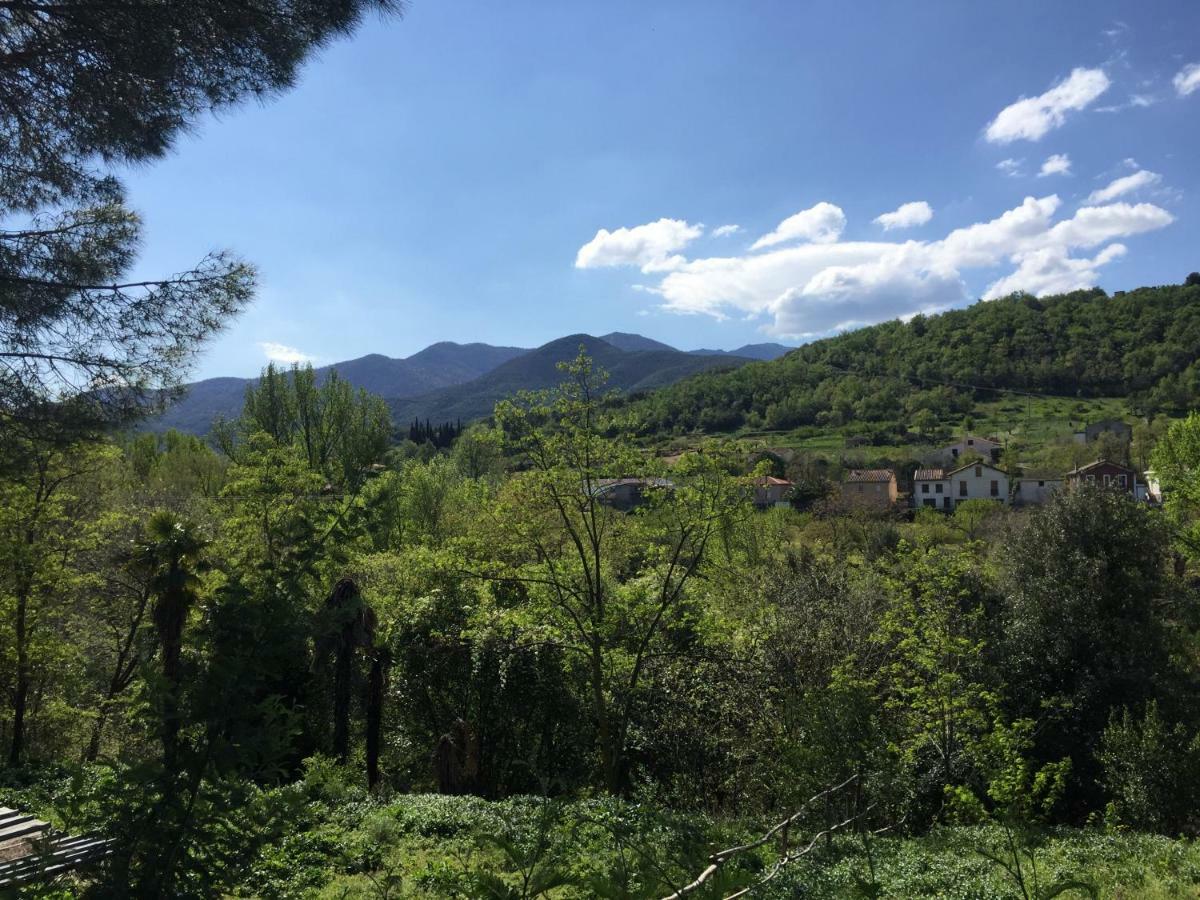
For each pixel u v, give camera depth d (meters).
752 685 18.78
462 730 18.44
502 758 20.72
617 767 17.53
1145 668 18.94
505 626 19.48
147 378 7.46
